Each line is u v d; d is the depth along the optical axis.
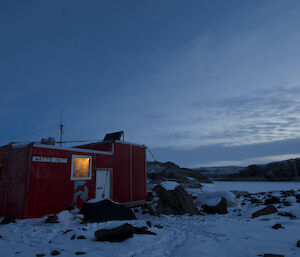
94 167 14.25
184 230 8.16
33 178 11.06
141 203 17.06
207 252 5.39
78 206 12.89
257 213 10.58
